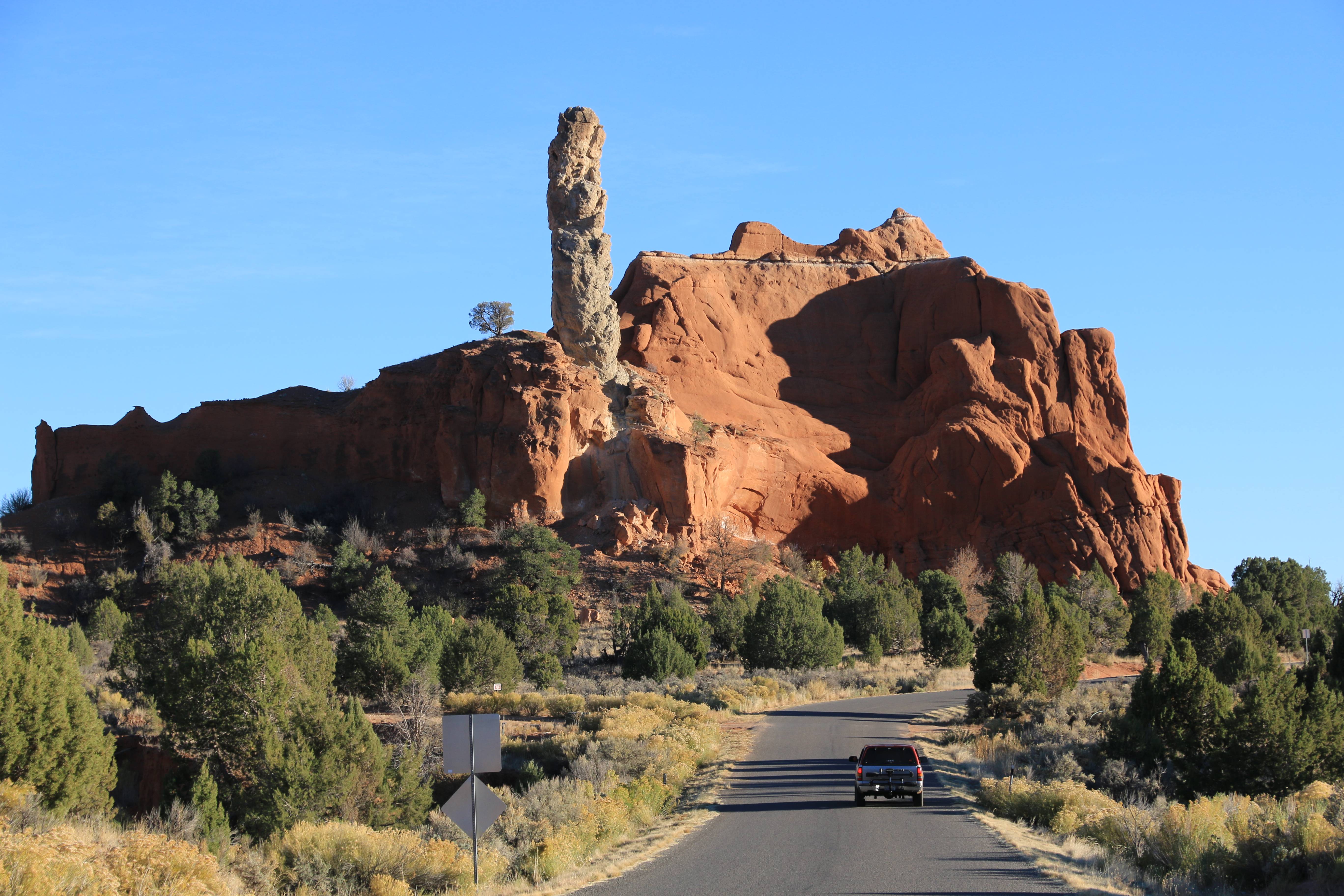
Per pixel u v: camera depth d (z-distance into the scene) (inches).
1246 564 3722.9
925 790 1087.0
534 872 754.2
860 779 984.3
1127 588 3762.3
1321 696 1146.0
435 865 765.3
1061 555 3757.4
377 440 3848.4
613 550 3272.6
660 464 3398.1
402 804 1075.3
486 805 668.7
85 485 3934.5
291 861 767.1
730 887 646.5
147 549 3417.8
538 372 3531.0
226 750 1170.6
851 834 834.2
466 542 3319.4
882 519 3868.1
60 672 1042.1
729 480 3612.2
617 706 1781.5
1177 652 1251.2
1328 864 677.3
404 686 1729.8
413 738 1417.3
